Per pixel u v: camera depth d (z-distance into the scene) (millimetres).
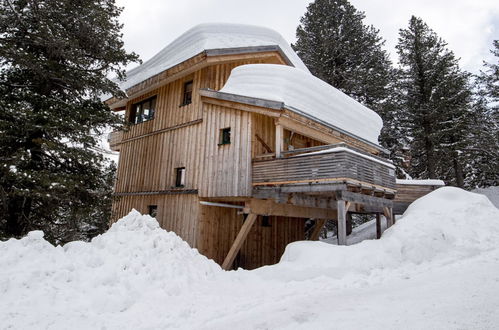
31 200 9359
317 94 11836
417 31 21531
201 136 12477
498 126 19828
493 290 4332
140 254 5672
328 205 11508
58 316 3729
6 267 4410
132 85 16359
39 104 9078
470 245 7438
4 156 8289
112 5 10836
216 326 3723
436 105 19109
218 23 14812
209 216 11875
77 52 9531
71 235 10664
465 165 20906
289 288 5461
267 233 13891
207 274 6266
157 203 13719
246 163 10539
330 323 3492
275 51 14859
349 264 6668
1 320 3441
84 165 10086
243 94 11266
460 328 3100
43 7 9195
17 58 8305
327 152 8867
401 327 3223
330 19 22562
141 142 15766
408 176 20203
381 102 20141
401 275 6066
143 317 4027
